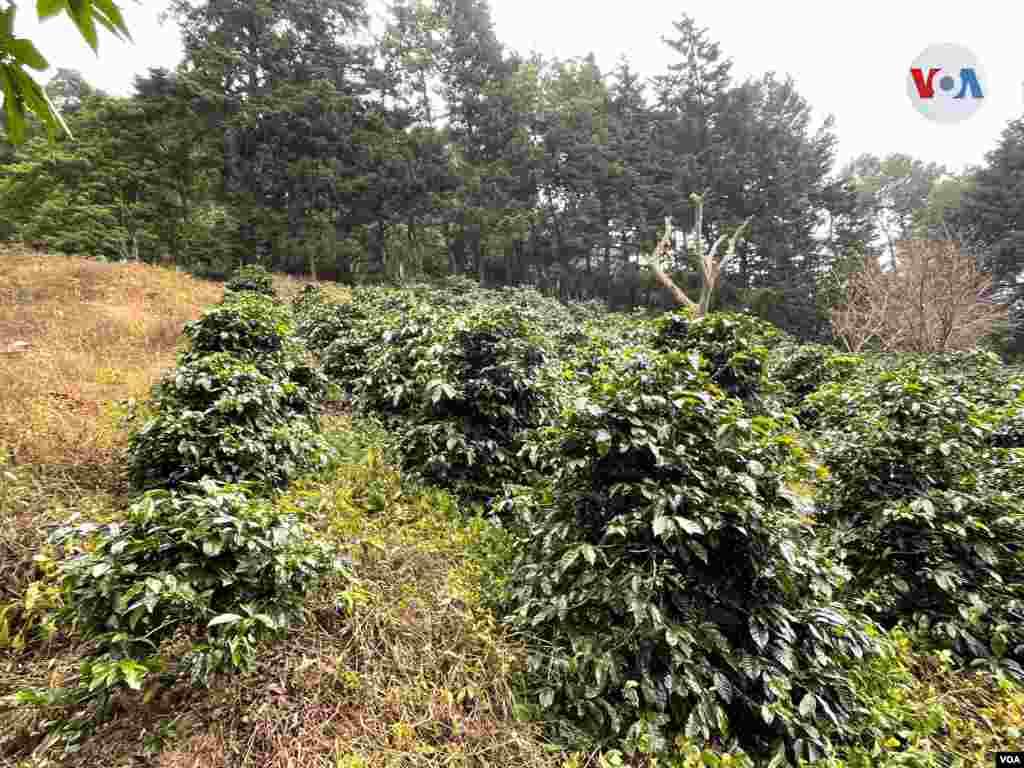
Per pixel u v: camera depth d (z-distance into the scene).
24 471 3.90
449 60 30.67
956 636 3.17
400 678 2.54
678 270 29.11
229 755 2.07
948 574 3.24
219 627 2.24
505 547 3.81
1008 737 2.61
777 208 30.38
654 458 2.72
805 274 29.95
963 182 37.50
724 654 2.41
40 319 9.06
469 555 3.70
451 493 4.59
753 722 2.46
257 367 5.52
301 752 2.12
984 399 6.27
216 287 15.75
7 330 8.15
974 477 3.65
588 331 10.70
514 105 30.00
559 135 30.14
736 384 4.70
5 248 15.31
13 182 18.91
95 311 10.09
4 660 2.50
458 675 2.61
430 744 2.29
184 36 24.06
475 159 30.73
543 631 2.82
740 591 2.62
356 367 7.94
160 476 3.91
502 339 4.87
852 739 2.47
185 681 2.34
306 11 26.50
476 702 2.49
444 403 4.84
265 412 4.46
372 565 3.29
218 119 22.89
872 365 10.07
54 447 4.29
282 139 23.97
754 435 2.77
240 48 25.14
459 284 20.66
